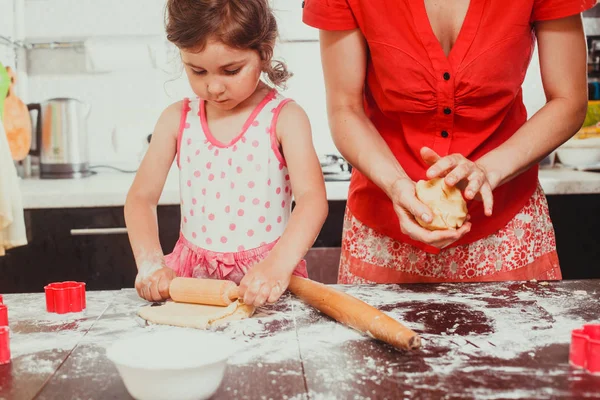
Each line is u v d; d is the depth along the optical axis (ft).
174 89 8.27
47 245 6.63
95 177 7.76
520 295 3.27
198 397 2.07
